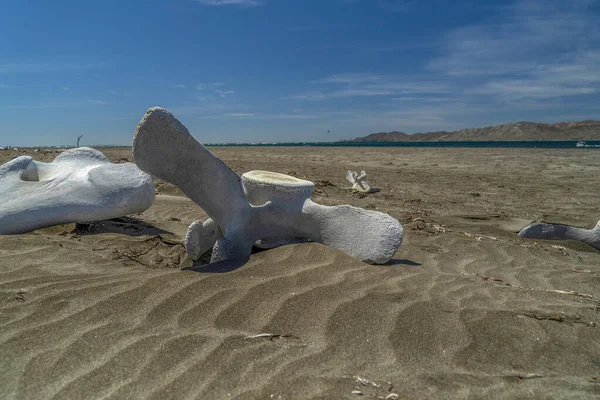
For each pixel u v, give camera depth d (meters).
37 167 4.59
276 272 2.91
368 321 2.28
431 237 4.47
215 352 1.96
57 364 1.87
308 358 1.94
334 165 15.13
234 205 3.34
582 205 7.23
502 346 2.12
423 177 11.45
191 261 3.48
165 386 1.73
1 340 2.05
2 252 3.33
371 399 1.67
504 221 5.76
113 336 2.09
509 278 3.35
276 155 22.25
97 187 4.21
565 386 1.83
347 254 3.26
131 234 4.34
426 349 2.06
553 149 27.50
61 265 3.16
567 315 2.49
